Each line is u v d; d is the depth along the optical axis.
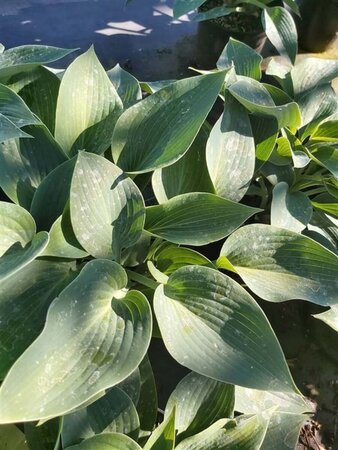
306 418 0.45
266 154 0.58
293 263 0.48
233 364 0.38
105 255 0.42
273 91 0.66
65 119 0.48
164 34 1.00
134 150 0.49
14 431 0.40
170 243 0.50
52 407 0.30
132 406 0.39
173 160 0.45
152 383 0.43
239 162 0.53
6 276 0.34
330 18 1.02
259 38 0.91
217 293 0.42
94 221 0.42
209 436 0.39
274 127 0.58
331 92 0.70
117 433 0.36
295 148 0.63
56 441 0.36
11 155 0.46
